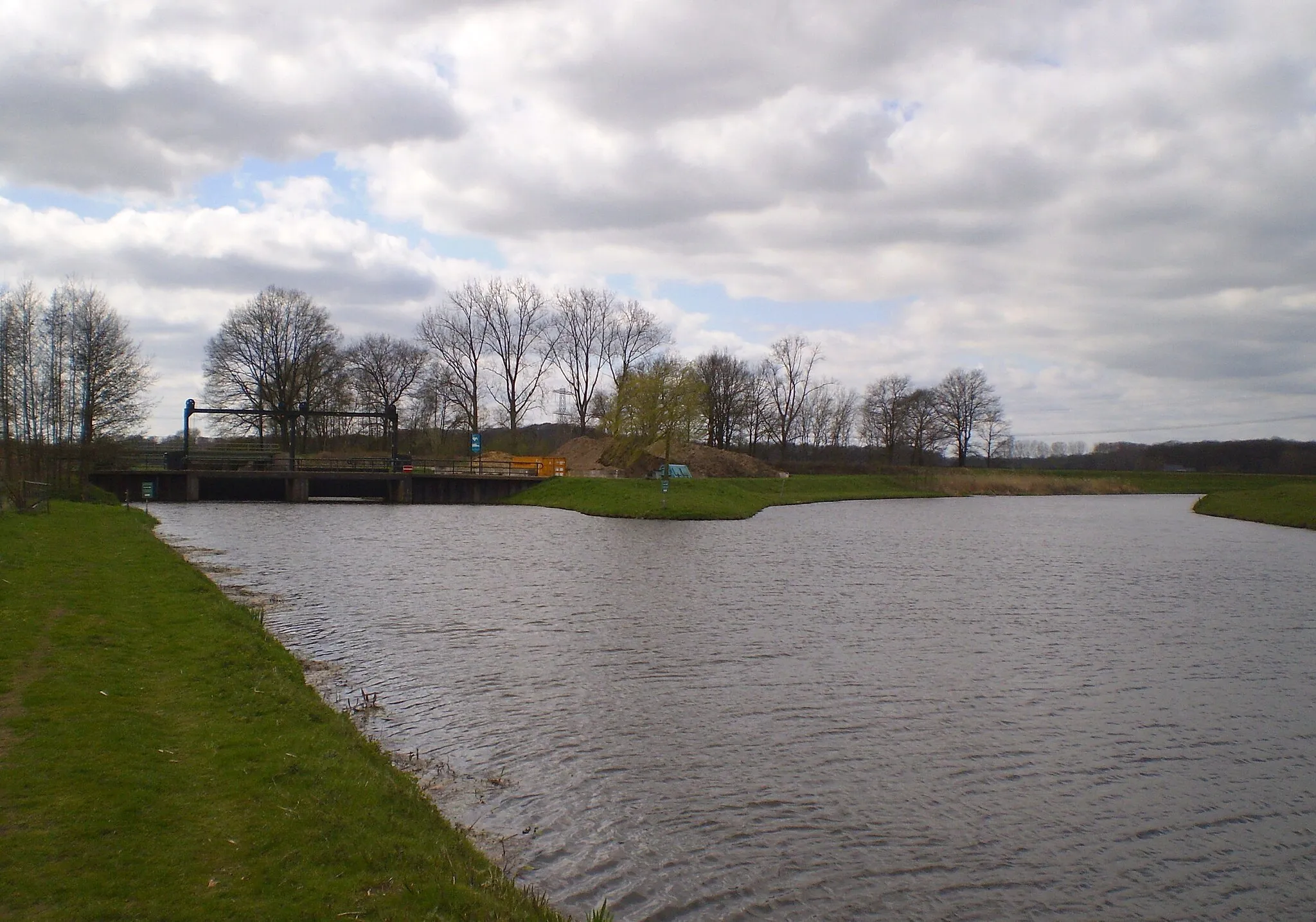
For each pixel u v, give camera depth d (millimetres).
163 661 13625
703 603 25281
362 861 7805
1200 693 17469
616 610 23812
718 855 10234
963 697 16703
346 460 73500
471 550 36906
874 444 126875
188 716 11188
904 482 98250
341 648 18844
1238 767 13656
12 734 9773
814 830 10977
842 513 67062
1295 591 30250
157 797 8602
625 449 77750
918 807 11781
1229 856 10789
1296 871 10461
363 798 9242
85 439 52656
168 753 9805
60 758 9219
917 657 19656
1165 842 11086
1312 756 14141
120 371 54750
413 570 30453
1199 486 110312
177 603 18375
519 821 10812
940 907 9391
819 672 18078
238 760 9797
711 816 11234
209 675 13125
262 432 85688
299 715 11742
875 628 22562
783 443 114938
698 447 88188
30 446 49156
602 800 11555
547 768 12547
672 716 14977
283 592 25438
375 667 17406
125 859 7336
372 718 14328
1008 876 10102
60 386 52125
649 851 10250
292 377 86188
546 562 33625
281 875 7383
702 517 56188
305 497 66500
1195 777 13180
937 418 122500
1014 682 17906
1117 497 100562
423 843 8586
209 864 7461
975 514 68250
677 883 9586
